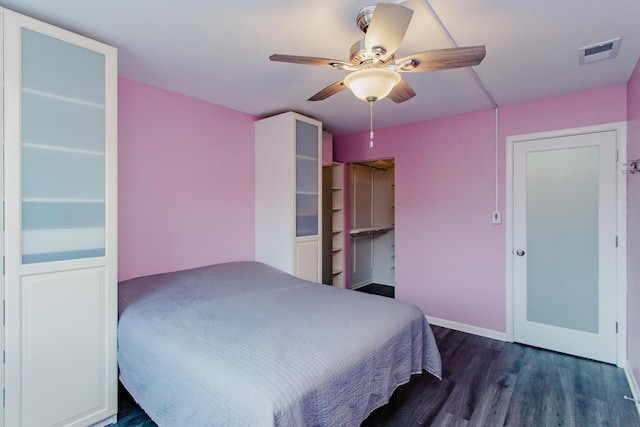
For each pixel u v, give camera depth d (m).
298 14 1.66
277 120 3.27
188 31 1.84
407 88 1.88
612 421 1.96
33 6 1.61
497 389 2.30
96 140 1.86
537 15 1.66
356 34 1.86
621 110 2.61
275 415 1.14
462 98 2.91
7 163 1.56
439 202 3.55
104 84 1.88
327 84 2.60
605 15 1.66
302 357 1.45
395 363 1.87
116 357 1.94
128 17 1.70
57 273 1.71
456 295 3.45
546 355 2.85
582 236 2.80
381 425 1.91
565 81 2.53
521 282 3.09
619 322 2.63
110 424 1.90
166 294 2.26
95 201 1.86
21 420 1.61
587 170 2.77
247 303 2.17
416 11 1.61
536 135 2.97
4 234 1.55
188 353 1.52
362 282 5.44
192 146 2.95
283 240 3.22
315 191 3.45
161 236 2.74
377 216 5.68
